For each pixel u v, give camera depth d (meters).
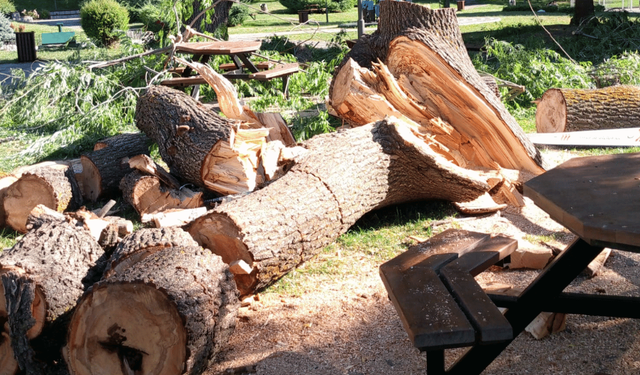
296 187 4.72
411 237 5.28
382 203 5.63
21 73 11.02
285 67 11.54
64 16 40.34
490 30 23.08
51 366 3.51
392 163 5.48
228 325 3.46
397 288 2.95
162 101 6.40
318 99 11.73
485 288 4.00
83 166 6.73
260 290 4.40
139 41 11.85
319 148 5.21
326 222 4.74
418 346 2.47
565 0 34.81
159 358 3.11
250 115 7.25
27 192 6.00
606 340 3.51
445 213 5.92
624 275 4.36
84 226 4.21
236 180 5.89
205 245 4.28
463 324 2.52
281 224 4.34
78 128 9.06
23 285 3.44
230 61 12.70
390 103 6.70
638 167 3.20
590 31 17.19
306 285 4.54
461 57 6.75
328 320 3.98
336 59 12.71
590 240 2.47
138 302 3.12
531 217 5.77
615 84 10.55
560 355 3.40
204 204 6.13
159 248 3.78
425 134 6.31
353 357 3.52
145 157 6.05
